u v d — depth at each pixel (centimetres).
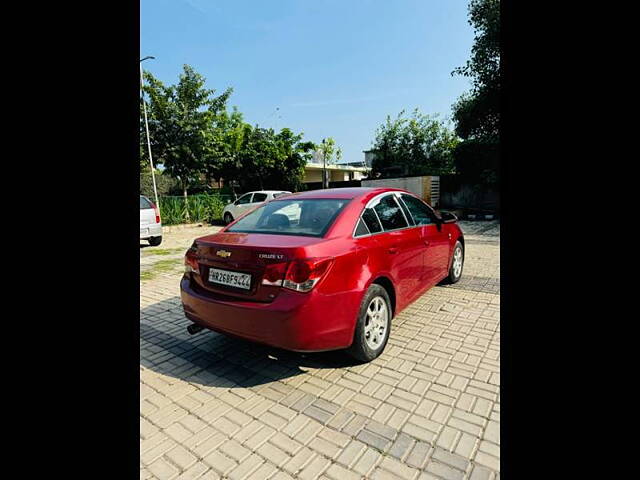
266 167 2092
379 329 290
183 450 192
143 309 432
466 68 1388
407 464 178
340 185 2320
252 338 238
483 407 223
